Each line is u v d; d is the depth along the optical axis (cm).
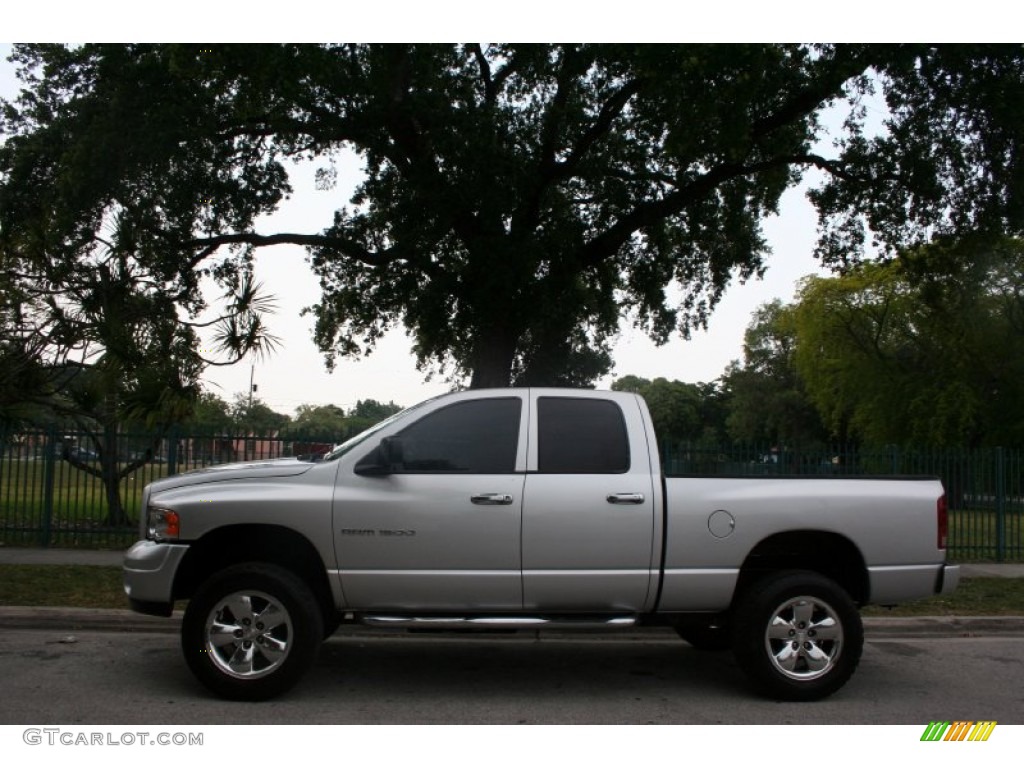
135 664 707
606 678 699
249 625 604
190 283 1855
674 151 1538
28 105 1780
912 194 1791
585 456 626
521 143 1789
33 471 1342
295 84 1539
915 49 1498
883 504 639
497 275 1692
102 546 1327
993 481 1481
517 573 605
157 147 1584
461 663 743
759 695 648
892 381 3759
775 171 1992
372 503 605
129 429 1365
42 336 1272
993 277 3334
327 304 2269
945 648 841
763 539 625
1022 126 1555
